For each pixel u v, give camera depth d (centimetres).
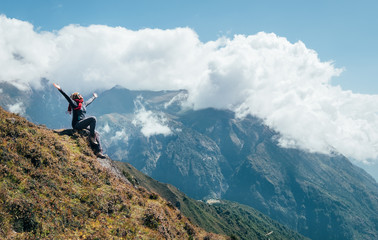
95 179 1819
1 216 1099
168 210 2173
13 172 1356
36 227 1182
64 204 1422
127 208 1752
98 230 1405
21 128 1722
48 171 1562
